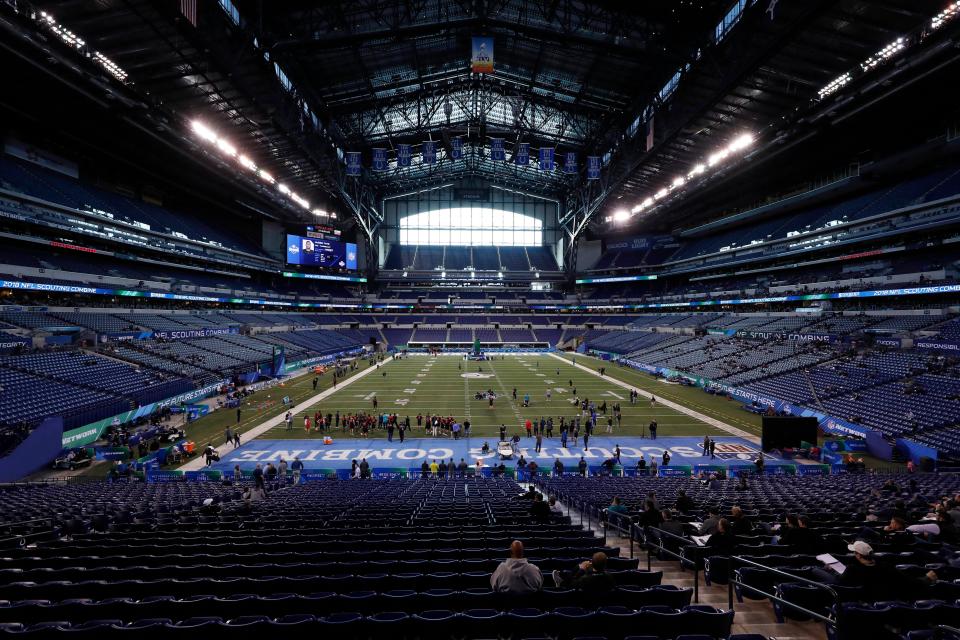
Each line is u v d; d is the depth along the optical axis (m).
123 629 4.36
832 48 31.12
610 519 11.30
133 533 9.52
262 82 39.88
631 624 4.66
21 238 39.88
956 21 26.12
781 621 5.68
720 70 36.72
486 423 32.97
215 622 4.47
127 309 49.53
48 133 44.97
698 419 34.34
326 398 41.06
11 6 26.23
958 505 10.10
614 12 38.25
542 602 5.30
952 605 4.58
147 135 44.66
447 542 8.37
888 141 45.72
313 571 6.82
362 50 44.00
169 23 29.09
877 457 25.39
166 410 33.16
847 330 44.84
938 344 35.50
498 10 40.97
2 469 20.89
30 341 35.41
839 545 7.30
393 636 4.57
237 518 11.38
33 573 6.39
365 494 15.80
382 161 49.69
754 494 14.89
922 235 44.50
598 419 34.09
